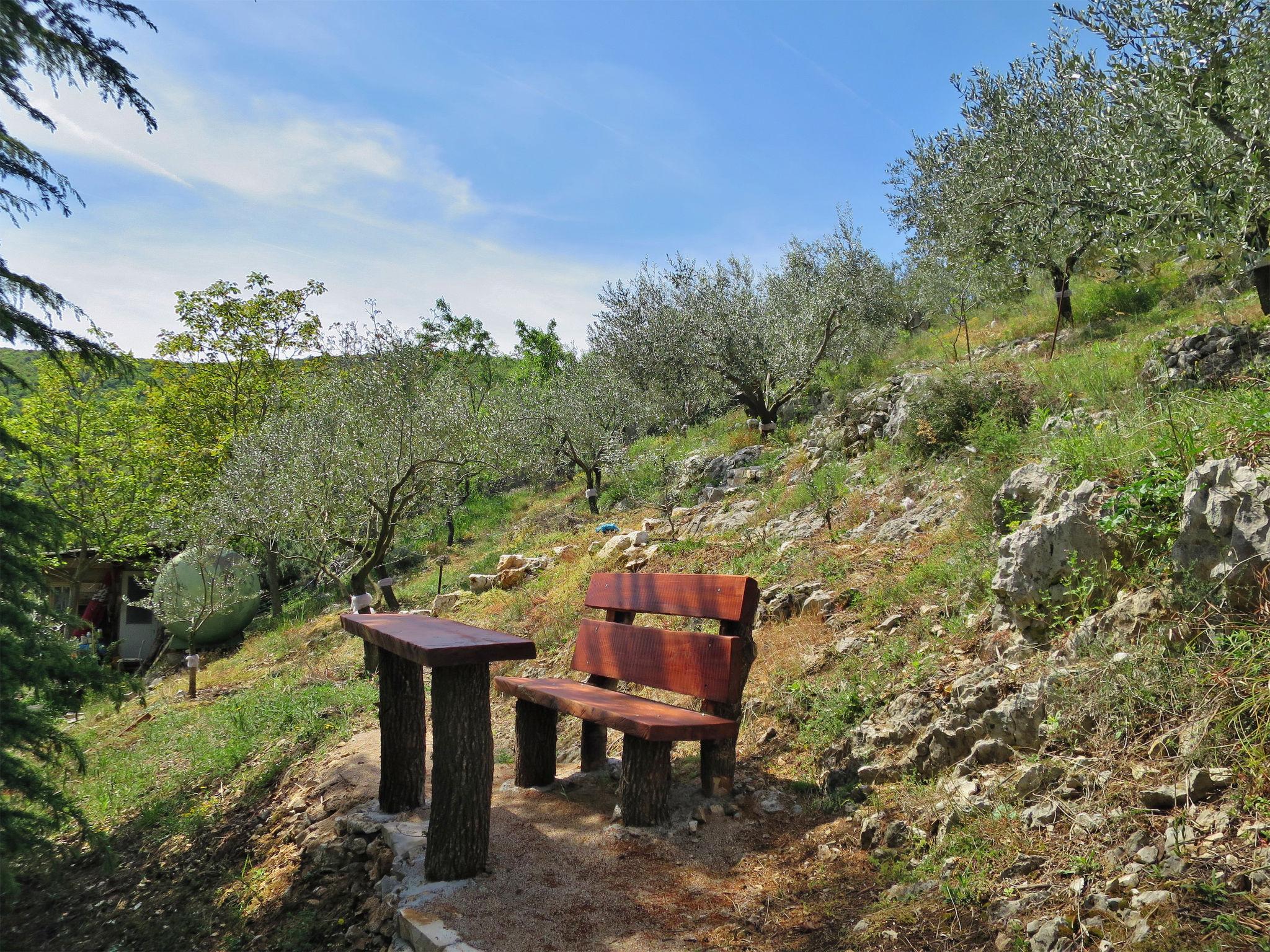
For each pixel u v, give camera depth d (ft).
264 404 75.46
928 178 47.24
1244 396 12.41
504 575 36.32
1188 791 7.97
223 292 75.25
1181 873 7.11
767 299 61.26
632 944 8.86
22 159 19.11
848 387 46.09
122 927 14.93
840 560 20.81
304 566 62.03
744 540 28.07
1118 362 25.36
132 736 29.58
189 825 18.37
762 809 11.91
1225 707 8.48
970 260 39.99
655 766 11.61
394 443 40.27
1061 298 37.63
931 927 8.01
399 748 13.76
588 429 55.62
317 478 41.01
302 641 42.42
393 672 13.83
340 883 12.28
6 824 15.37
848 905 9.04
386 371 46.32
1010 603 12.25
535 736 13.99
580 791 13.58
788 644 17.17
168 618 47.67
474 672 10.89
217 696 33.17
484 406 55.88
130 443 70.74
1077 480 13.16
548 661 23.84
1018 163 35.55
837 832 10.75
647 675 13.53
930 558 18.30
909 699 12.49
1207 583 9.80
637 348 57.52
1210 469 10.04
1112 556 11.38
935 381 29.63
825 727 13.34
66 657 17.30
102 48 20.47
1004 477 18.97
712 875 10.32
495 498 72.38
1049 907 7.54
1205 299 31.58
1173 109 22.26
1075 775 9.06
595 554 34.06
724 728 11.59
